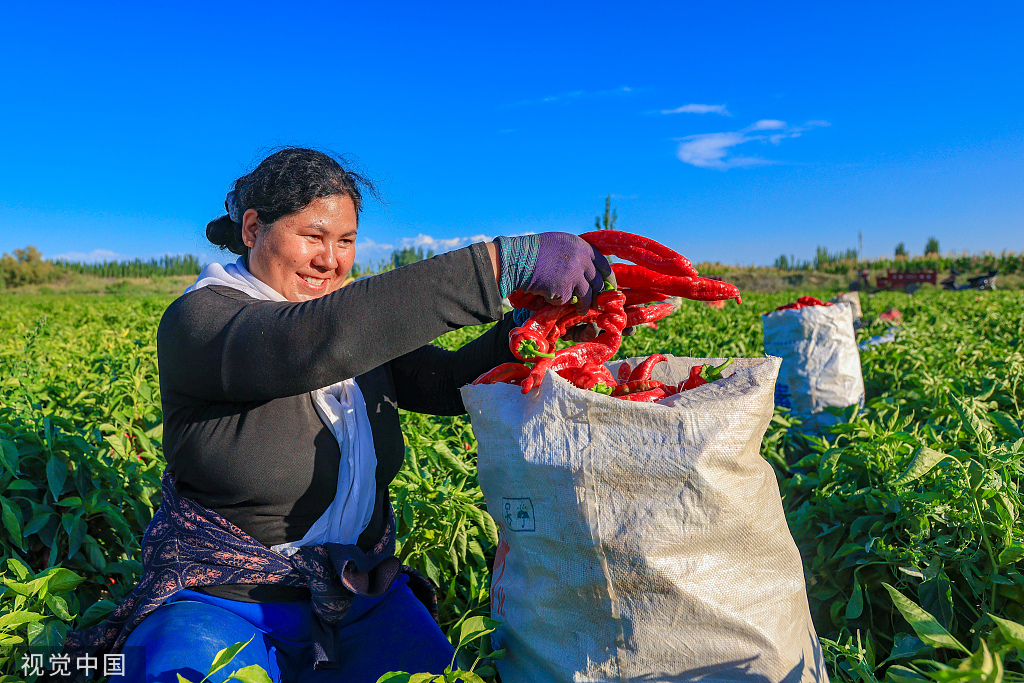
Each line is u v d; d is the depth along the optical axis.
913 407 3.71
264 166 1.61
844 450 2.74
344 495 1.67
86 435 2.91
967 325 9.16
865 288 36.84
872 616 2.31
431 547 2.55
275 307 1.43
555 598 1.36
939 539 2.09
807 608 1.46
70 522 2.38
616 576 1.29
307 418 1.63
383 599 1.82
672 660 1.29
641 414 1.27
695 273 1.50
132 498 2.82
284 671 1.59
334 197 1.61
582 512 1.29
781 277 48.47
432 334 1.37
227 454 1.55
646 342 7.09
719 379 1.43
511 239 1.43
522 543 1.41
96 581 2.46
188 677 1.33
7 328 12.05
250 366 1.38
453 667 1.58
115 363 5.11
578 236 1.49
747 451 1.29
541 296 1.59
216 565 1.56
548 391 1.35
